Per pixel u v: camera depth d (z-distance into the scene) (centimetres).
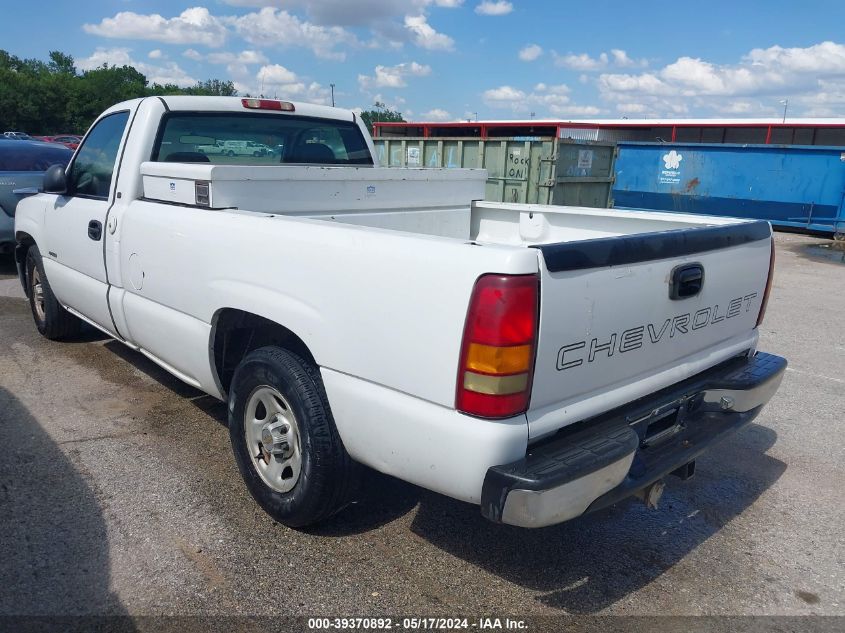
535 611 284
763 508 374
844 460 434
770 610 291
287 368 308
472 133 2722
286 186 383
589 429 270
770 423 490
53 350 585
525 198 1273
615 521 356
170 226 371
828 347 680
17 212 605
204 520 337
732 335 350
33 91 8012
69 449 405
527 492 231
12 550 307
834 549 337
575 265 244
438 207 474
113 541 317
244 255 322
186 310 370
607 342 265
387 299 260
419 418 253
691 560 324
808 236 1584
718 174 1642
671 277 288
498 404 235
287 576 298
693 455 306
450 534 335
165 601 279
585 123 2606
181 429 435
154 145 428
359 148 553
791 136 2272
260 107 477
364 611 279
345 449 300
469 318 236
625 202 1819
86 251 470
